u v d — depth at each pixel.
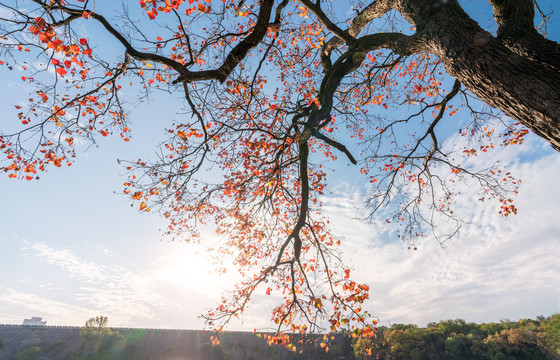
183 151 6.59
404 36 4.43
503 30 3.75
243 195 7.67
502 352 44.94
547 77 2.99
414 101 9.20
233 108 6.70
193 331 51.38
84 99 6.29
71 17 4.23
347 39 5.45
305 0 5.62
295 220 8.44
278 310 6.54
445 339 54.03
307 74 8.97
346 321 5.20
